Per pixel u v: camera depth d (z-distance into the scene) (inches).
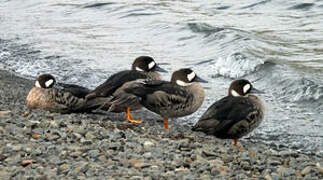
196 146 446.6
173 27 1073.5
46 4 1418.6
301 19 1151.0
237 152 451.8
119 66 842.8
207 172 373.4
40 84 566.3
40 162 366.6
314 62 836.0
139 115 615.2
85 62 866.1
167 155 404.5
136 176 346.0
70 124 479.5
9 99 612.4
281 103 671.1
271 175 382.0
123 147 415.5
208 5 1322.6
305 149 522.6
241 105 478.3
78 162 367.2
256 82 766.5
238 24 1124.5
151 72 620.4
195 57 900.6
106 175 349.7
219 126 468.1
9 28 1153.4
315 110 639.1
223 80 779.4
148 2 1357.0
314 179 379.6
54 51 938.7
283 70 771.4
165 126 550.3
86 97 563.8
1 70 823.7
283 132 565.9
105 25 1165.1
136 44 994.7
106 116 575.2
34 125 460.4
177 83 543.2
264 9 1259.2
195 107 541.6
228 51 913.5
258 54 885.8
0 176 333.1
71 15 1283.2
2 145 394.6
